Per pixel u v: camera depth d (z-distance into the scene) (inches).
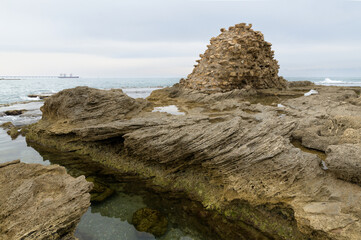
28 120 1091.3
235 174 441.1
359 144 376.5
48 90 3567.9
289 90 1277.1
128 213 425.4
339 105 723.4
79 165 627.2
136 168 580.1
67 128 727.7
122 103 773.9
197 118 605.3
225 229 380.8
